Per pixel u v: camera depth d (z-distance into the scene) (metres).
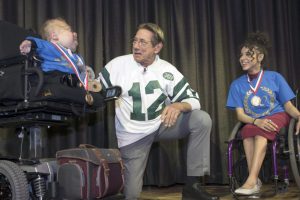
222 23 3.31
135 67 2.22
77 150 1.79
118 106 2.21
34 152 1.85
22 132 2.01
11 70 1.63
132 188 2.14
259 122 2.32
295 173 2.10
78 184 1.74
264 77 2.55
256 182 2.29
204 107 3.23
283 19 3.35
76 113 1.74
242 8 3.32
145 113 2.16
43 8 2.95
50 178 1.77
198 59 3.26
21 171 1.65
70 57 1.81
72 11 3.01
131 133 2.14
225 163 3.16
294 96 2.46
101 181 1.80
